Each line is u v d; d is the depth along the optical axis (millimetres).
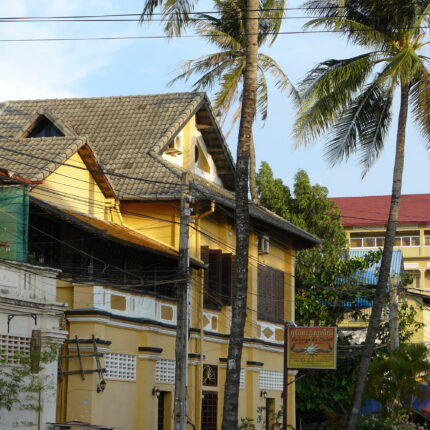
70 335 27234
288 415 41531
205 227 35312
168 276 31781
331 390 45000
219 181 40500
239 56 43188
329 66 30953
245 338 37125
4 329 23000
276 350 40312
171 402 31766
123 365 28844
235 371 25688
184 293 27281
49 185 29281
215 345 35469
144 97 38500
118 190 33344
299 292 47375
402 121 31766
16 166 29219
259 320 38906
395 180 31703
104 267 29000
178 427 26656
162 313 31172
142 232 33844
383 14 31047
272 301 40562
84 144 30578
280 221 41062
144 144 35656
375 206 82000
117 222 32625
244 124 26453
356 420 31562
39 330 24047
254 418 37469
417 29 31266
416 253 80750
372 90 31484
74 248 27641
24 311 23625
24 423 23078
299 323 46750
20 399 23156
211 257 35344
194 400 32969
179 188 33000
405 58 28391
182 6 25047
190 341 33031
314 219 52500
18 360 22844
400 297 48469
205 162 39344
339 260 49625
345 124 31781
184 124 36750
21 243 24531
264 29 39625
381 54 31828
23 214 24688
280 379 40969
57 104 39062
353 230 80875
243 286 26094
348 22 30922
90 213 31438
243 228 26266
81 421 26797
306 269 48062
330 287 46156
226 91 42656
